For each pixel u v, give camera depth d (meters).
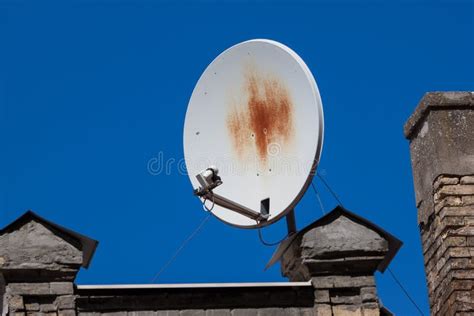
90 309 30.88
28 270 30.83
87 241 31.20
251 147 34.75
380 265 32.38
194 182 35.19
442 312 34.44
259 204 34.09
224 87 35.66
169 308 31.16
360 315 31.58
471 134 35.72
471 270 34.22
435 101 36.03
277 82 34.56
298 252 32.22
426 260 35.75
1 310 31.02
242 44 35.47
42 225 31.17
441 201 35.12
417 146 36.75
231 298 31.39
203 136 35.66
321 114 33.56
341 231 32.12
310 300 31.64
